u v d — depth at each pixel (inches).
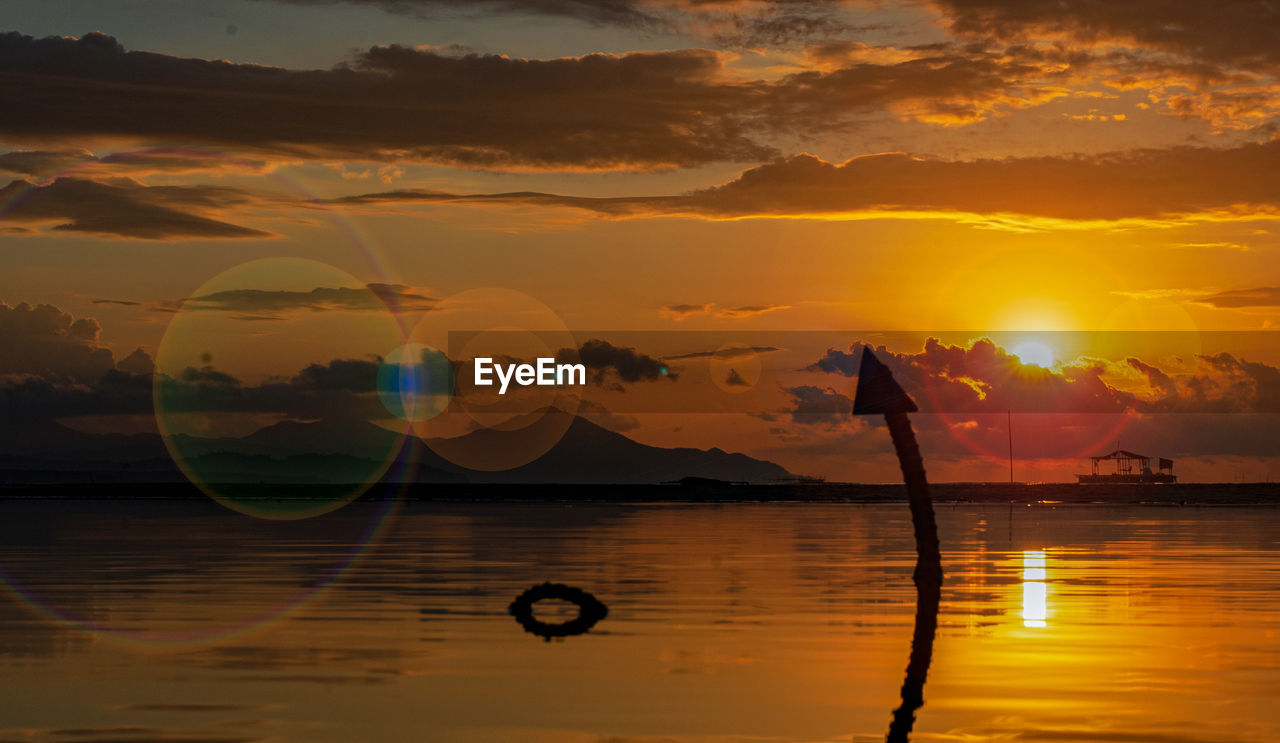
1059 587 920.9
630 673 539.5
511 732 425.7
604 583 953.5
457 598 839.7
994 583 956.0
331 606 791.7
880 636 650.8
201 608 781.3
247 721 442.3
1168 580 982.4
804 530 1963.6
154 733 423.5
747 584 945.5
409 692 496.4
